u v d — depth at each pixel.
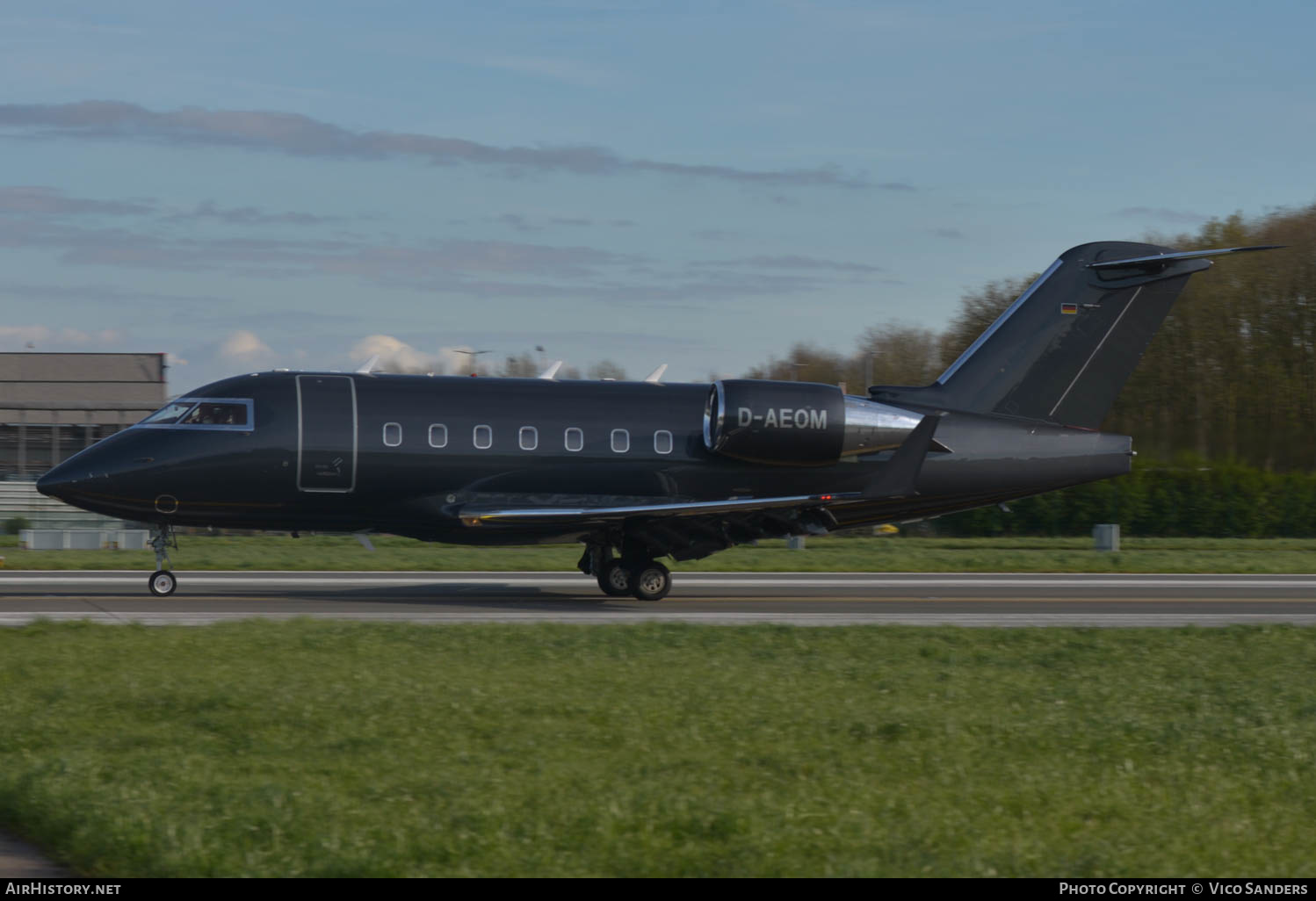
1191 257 63.34
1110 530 104.19
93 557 81.75
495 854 18.98
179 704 29.02
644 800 21.59
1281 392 127.56
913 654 40.25
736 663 37.44
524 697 30.64
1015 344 64.06
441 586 66.69
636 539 59.72
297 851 18.97
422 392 58.28
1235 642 44.75
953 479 62.62
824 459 60.28
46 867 19.38
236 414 55.84
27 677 32.69
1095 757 26.39
